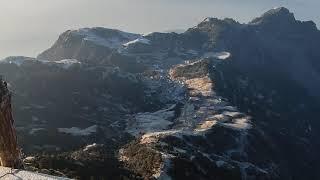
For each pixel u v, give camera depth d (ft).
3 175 87.66
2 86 106.01
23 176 86.58
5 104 105.19
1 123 104.99
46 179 85.76
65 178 87.04
